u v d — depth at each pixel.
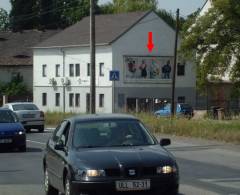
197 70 75.38
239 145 29.89
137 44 82.25
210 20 73.62
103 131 13.49
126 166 12.05
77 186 12.13
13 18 112.31
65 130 14.01
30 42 100.12
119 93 81.19
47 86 89.56
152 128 38.97
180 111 69.56
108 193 12.02
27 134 40.78
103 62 82.25
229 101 81.31
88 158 12.33
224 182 16.97
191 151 26.86
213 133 34.16
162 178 12.11
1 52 99.12
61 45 87.31
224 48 73.44
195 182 16.97
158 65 83.25
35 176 18.97
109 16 88.31
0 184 17.14
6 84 93.75
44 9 112.50
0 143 27.42
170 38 83.75
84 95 83.62
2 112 28.84
